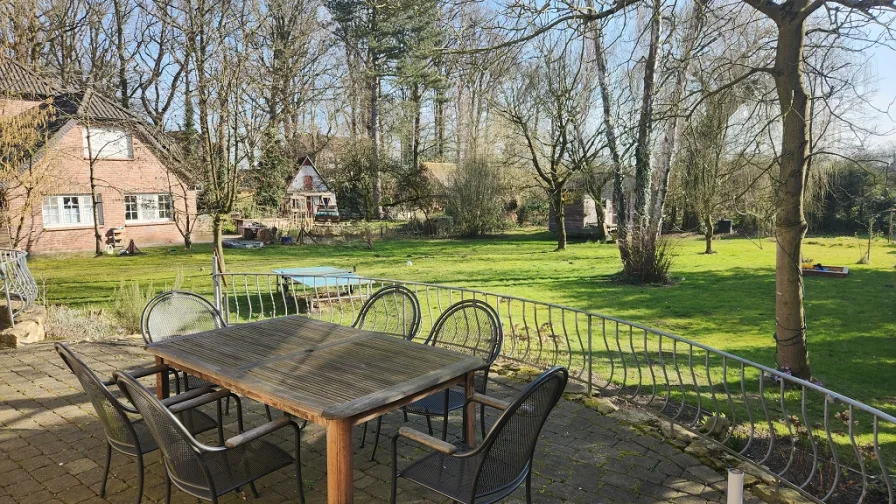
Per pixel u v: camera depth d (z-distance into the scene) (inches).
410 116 1286.9
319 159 1278.3
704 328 322.3
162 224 832.9
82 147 727.7
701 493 117.9
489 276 537.6
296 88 624.4
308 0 757.3
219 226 467.8
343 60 1089.4
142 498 114.2
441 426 152.3
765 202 402.0
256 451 103.7
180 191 842.8
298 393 96.9
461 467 98.2
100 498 114.2
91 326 272.7
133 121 690.2
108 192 763.4
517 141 794.8
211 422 120.0
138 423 116.3
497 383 187.3
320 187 1236.5
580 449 138.0
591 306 390.9
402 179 1145.4
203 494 90.0
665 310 374.3
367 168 1145.4
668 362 249.0
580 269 584.7
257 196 1020.5
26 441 139.8
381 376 106.3
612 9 219.0
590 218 1034.1
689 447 138.3
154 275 543.2
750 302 398.0
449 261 658.8
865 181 834.2
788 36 191.2
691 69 286.7
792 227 201.0
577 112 642.8
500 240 934.4
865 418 186.1
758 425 173.5
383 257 701.3
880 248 725.9
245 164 529.0
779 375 118.5
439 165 1317.7
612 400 173.6
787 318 207.6
